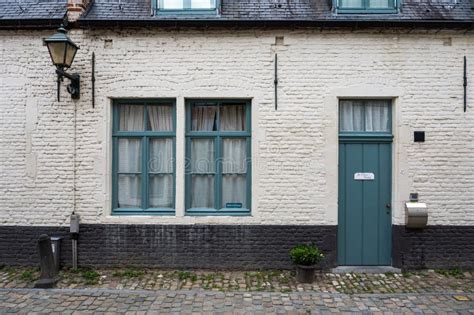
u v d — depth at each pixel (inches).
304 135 247.3
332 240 247.6
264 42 248.5
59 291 209.5
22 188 250.8
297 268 228.8
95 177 249.4
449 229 245.9
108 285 220.5
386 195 253.6
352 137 252.4
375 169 253.3
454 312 184.4
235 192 259.6
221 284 222.7
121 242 249.3
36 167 250.1
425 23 240.8
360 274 240.7
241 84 248.4
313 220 247.4
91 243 249.4
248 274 240.1
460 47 247.1
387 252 253.6
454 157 246.2
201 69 249.1
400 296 204.2
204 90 249.1
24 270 244.7
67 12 248.5
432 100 246.5
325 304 193.8
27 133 250.7
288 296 203.9
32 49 251.0
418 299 200.2
